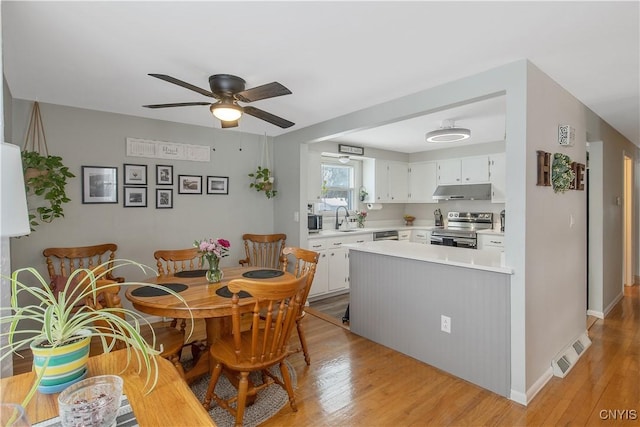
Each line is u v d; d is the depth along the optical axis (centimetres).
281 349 201
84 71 235
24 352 294
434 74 240
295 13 164
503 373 225
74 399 91
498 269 220
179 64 223
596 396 224
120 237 348
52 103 308
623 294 468
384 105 305
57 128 312
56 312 104
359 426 195
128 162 352
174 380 113
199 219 402
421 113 281
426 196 602
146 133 362
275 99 297
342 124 351
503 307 224
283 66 226
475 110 343
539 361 236
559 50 204
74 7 157
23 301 297
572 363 266
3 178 99
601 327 350
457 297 248
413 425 196
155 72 235
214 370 206
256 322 186
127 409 97
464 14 165
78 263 326
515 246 219
